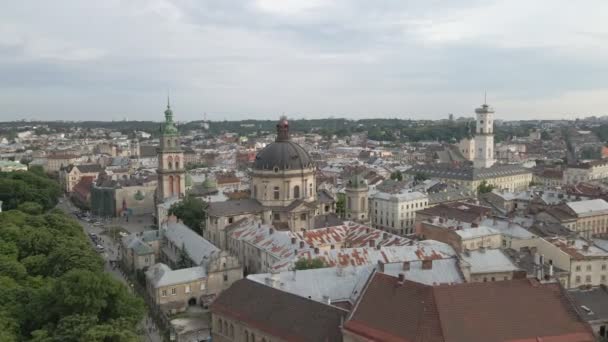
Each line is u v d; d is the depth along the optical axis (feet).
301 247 631.97
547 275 550.77
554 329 307.78
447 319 294.66
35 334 363.76
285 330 370.32
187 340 493.77
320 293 449.89
